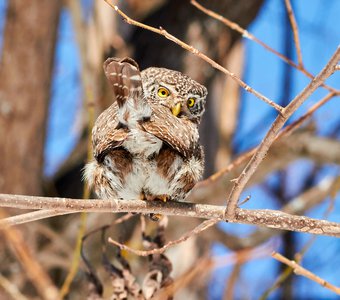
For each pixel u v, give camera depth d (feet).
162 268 27.37
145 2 52.60
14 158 43.73
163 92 28.91
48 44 44.57
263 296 30.50
